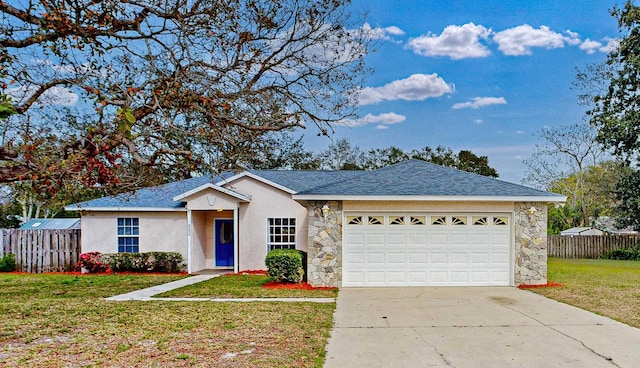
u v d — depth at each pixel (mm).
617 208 28891
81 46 6402
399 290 13047
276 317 9336
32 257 19797
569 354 6965
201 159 7363
